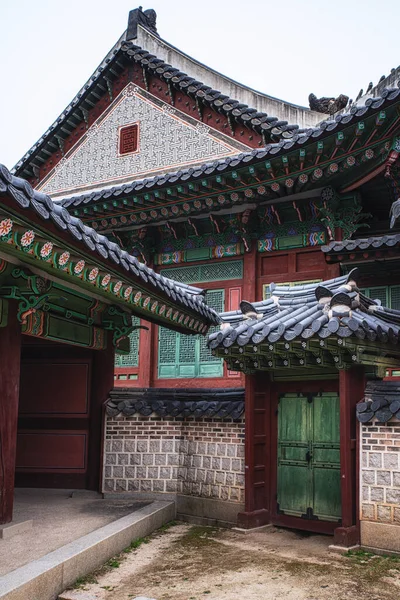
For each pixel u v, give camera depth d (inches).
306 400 333.7
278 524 335.0
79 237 248.1
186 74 628.4
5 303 279.6
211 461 355.6
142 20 693.3
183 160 603.5
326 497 317.4
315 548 290.8
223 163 456.4
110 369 404.5
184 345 563.2
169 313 369.1
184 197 506.3
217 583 241.3
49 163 707.4
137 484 377.1
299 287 355.6
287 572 253.9
